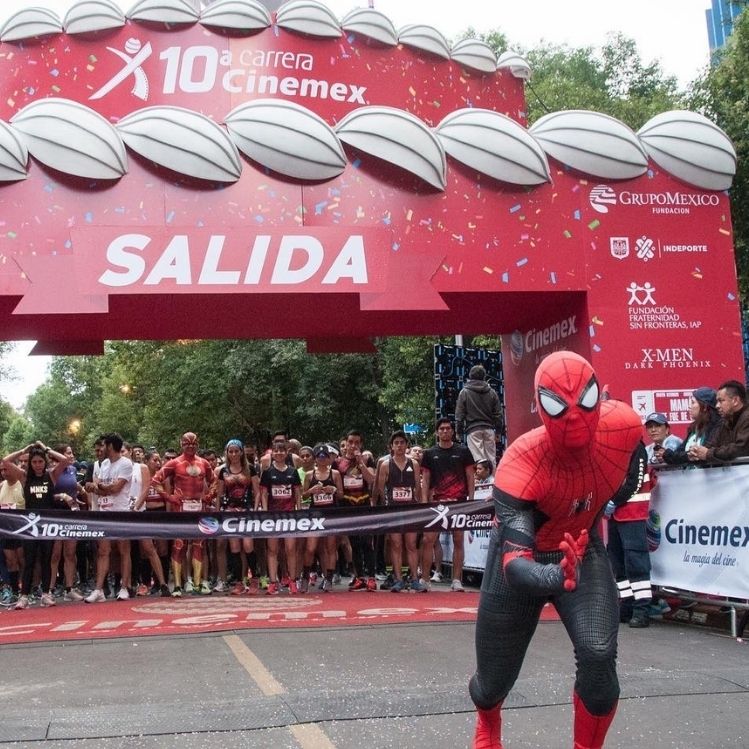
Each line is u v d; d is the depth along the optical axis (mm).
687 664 5441
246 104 9133
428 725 4078
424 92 11336
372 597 9305
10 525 9156
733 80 16297
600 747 3072
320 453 10250
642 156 9547
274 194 9000
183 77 10680
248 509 10453
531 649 5996
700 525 6824
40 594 10195
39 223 8625
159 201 8812
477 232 9312
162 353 35531
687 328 9562
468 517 9664
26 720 4184
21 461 10242
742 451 6469
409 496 9977
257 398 30797
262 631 6746
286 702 4430
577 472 2934
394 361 24812
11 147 8539
